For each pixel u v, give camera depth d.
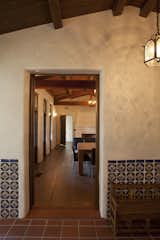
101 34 3.14
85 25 3.14
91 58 3.13
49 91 9.94
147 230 2.74
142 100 3.17
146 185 3.10
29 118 3.41
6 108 3.11
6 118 3.11
